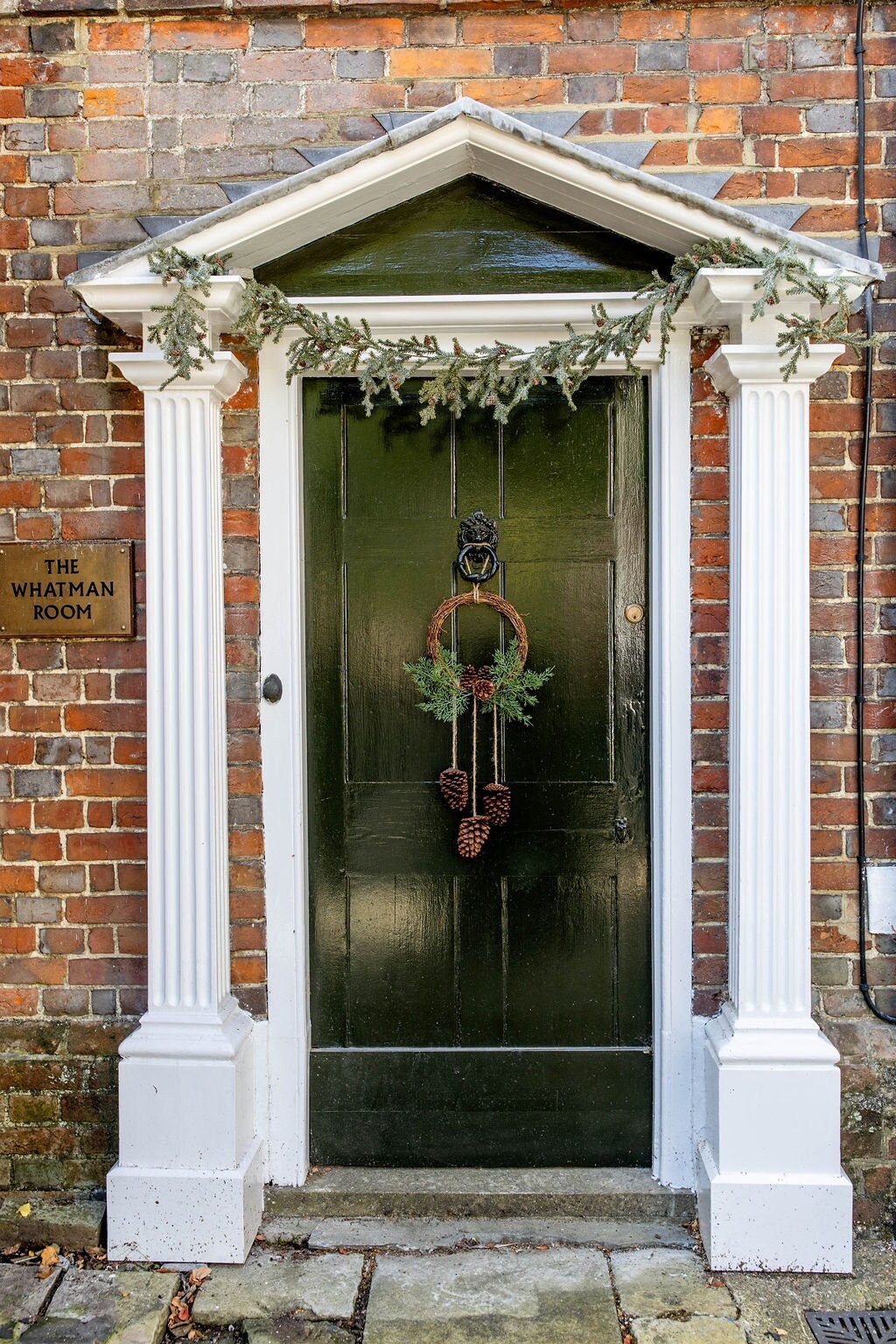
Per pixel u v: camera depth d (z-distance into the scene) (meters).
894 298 2.58
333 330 2.45
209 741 2.53
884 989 2.63
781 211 2.57
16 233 2.65
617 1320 2.27
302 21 2.58
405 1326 2.25
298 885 2.67
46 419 2.67
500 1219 2.64
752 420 2.46
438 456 2.71
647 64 2.56
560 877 2.74
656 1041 2.69
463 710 2.66
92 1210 2.61
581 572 2.72
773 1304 2.31
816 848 2.62
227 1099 2.48
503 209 2.56
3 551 2.67
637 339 2.40
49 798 2.70
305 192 2.36
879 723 2.62
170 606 2.53
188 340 2.35
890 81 2.56
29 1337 2.22
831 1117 2.42
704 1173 2.50
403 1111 2.76
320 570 2.73
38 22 2.62
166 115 2.61
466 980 2.75
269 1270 2.45
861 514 2.58
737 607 2.52
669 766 2.62
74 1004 2.71
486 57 2.57
